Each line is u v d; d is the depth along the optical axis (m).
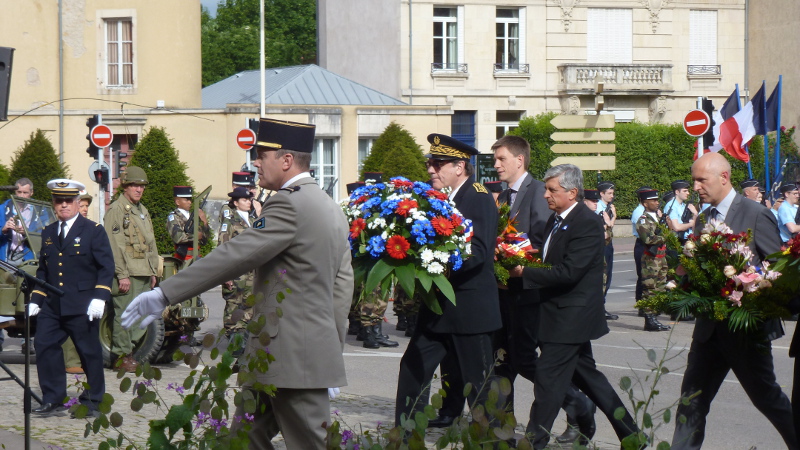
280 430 5.29
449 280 7.13
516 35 42.78
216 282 4.96
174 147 31.39
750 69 44.88
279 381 4.98
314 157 34.25
